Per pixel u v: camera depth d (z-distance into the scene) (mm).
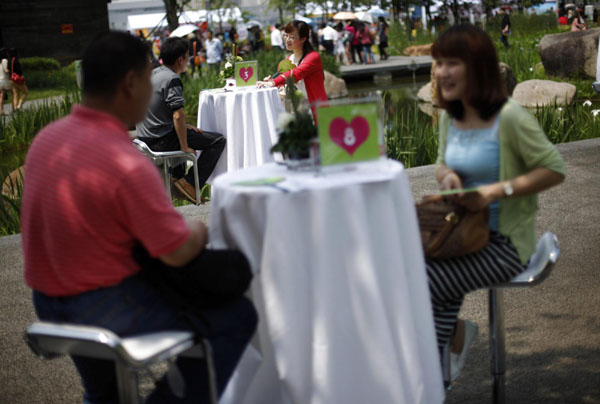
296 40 6738
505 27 22062
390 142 7117
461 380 3086
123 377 2090
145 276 2182
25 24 23312
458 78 2551
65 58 23766
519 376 3068
